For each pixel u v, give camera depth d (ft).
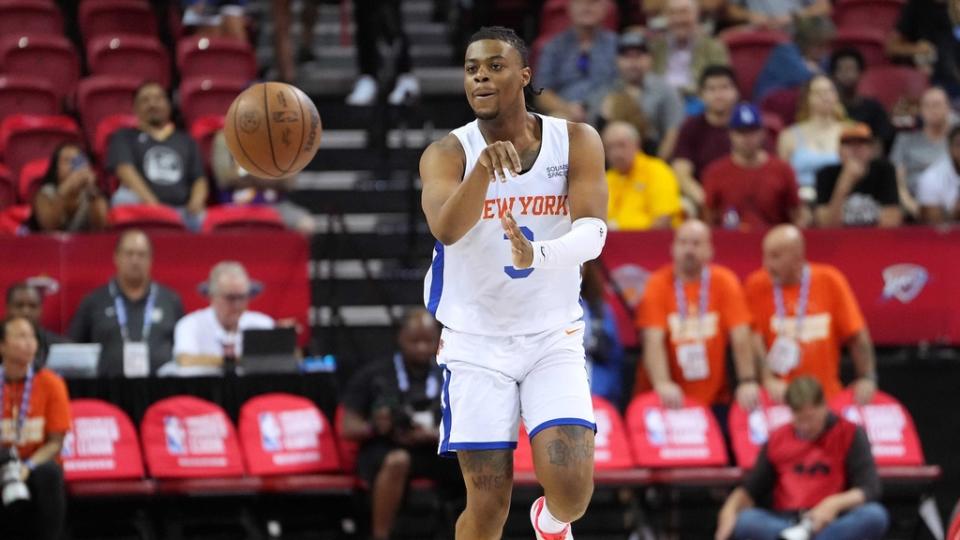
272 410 84.02
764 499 80.33
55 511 75.77
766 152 107.14
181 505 83.76
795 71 117.70
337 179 120.78
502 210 46.98
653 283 87.66
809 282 88.02
